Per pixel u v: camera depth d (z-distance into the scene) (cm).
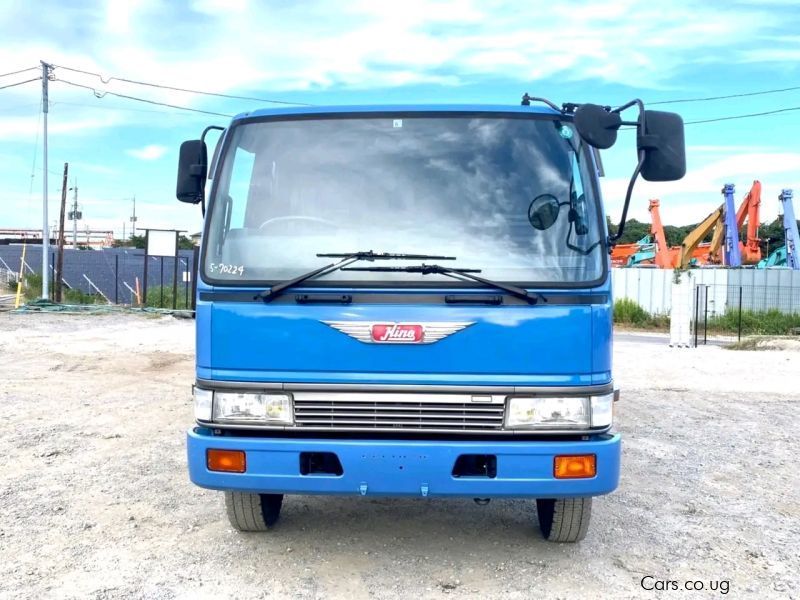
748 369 1421
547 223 426
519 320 402
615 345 2061
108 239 7712
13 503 562
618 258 4788
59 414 880
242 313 412
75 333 1816
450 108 454
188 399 992
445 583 430
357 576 438
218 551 474
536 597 414
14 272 4050
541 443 398
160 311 2439
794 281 3616
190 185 483
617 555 477
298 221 436
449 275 406
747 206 4216
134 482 620
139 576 436
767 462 721
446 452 396
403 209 434
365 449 399
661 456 741
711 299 3622
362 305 407
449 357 402
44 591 414
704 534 520
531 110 450
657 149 409
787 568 461
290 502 573
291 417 407
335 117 457
